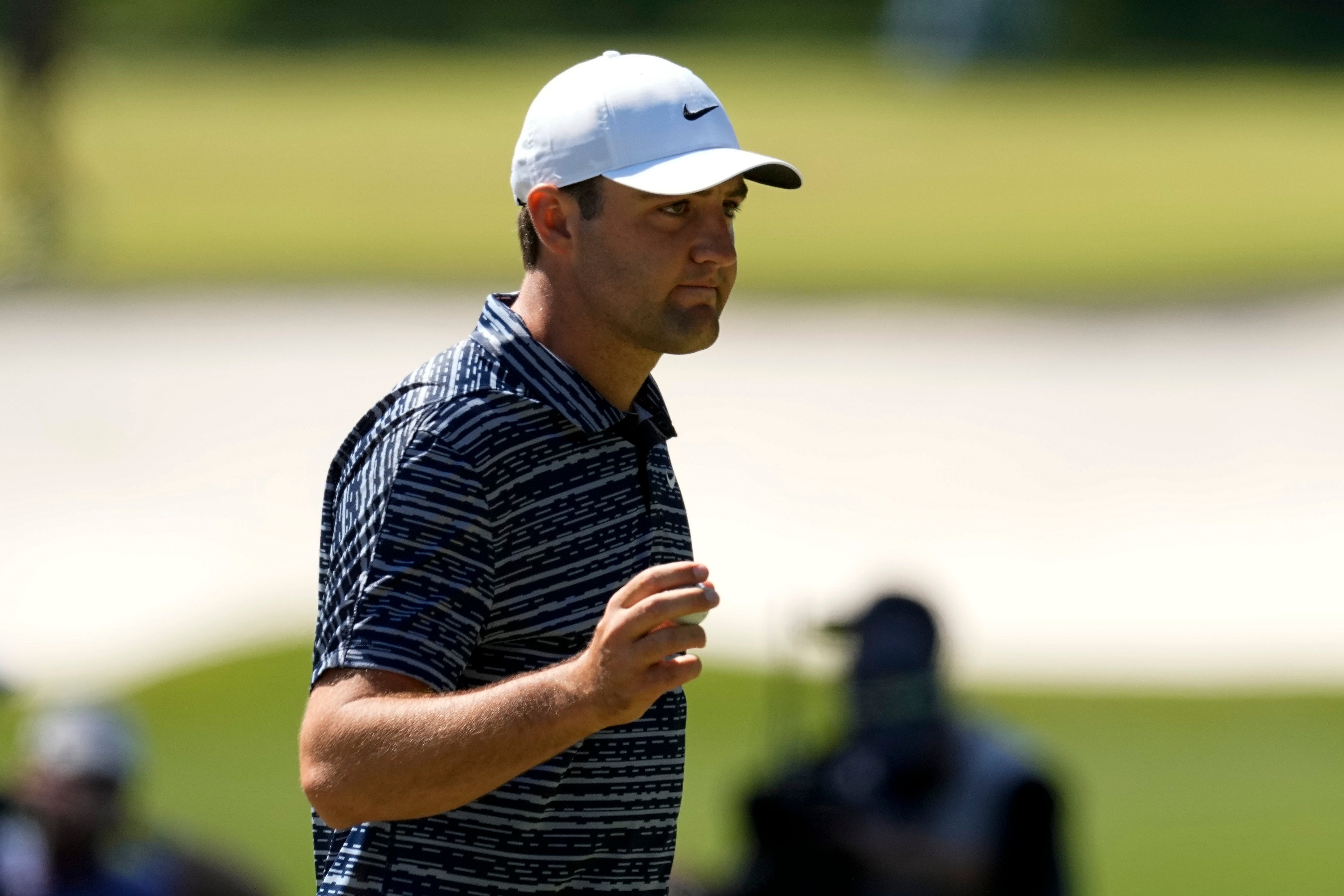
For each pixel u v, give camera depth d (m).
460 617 9.81
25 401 73.94
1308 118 153.38
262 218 108.25
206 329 83.44
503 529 9.99
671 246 10.44
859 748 17.14
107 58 194.88
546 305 10.70
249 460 69.06
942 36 198.25
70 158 116.56
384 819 9.51
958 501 65.25
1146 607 55.72
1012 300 87.12
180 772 38.22
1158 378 76.38
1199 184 119.75
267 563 60.16
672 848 10.80
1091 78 187.75
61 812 21.61
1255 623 54.06
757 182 10.98
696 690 44.06
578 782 10.27
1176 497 65.12
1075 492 66.00
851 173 124.56
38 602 56.22
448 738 9.23
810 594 56.56
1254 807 36.44
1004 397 74.62
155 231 103.75
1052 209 111.25
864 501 65.25
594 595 10.21
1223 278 89.88
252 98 166.50
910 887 16.62
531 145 10.69
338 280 90.88
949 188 119.69
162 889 22.33
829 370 77.56
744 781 34.97
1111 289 88.56
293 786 37.34
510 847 10.12
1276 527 62.19
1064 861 17.12
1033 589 57.50
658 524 10.66
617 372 10.73
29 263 94.56
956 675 48.22
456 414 9.99
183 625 54.09
